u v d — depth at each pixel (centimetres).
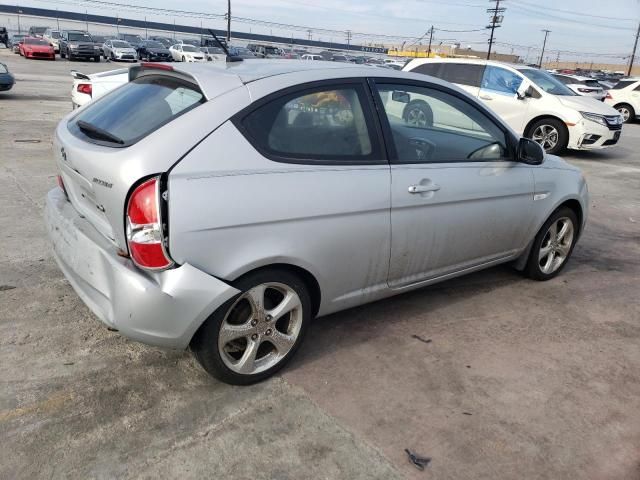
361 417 272
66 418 257
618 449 262
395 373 311
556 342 360
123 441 246
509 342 356
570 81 2280
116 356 309
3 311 348
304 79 292
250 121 267
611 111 1095
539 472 244
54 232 307
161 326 250
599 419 283
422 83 346
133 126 268
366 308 390
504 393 300
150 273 248
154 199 238
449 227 350
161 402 273
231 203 252
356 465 241
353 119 307
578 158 1115
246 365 284
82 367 297
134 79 332
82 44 3634
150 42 4222
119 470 229
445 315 387
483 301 414
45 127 1058
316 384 296
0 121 1091
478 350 343
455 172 348
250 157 262
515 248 418
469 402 290
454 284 444
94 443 243
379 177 307
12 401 266
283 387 292
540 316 396
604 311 411
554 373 323
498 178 377
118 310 250
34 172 694
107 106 303
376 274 323
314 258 286
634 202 765
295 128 282
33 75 2325
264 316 283
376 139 312
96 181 254
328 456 245
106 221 263
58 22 9462
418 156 334
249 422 263
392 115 325
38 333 326
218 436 253
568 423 278
